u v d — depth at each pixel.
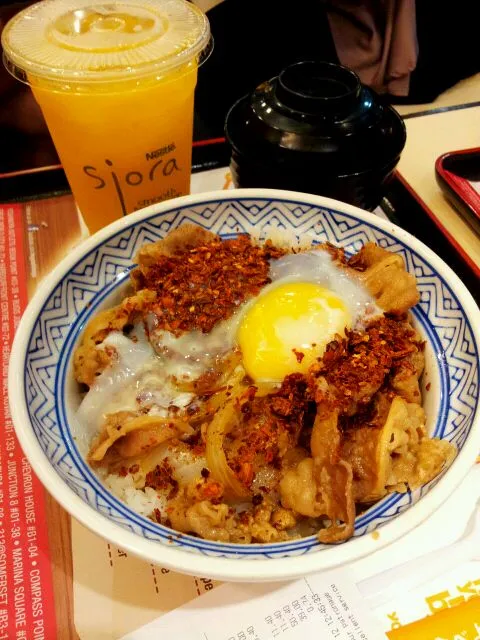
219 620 0.18
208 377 0.22
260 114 0.28
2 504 0.21
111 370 0.22
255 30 0.51
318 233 0.27
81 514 0.16
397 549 0.19
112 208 0.29
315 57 0.51
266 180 0.28
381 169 0.27
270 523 0.19
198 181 0.34
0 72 0.48
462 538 0.20
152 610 0.18
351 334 0.22
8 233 0.31
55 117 0.25
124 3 0.27
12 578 0.19
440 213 0.33
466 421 0.19
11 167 0.42
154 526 0.18
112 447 0.21
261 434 0.20
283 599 0.18
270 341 0.22
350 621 0.18
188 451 0.21
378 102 0.29
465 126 0.39
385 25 0.50
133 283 0.25
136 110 0.25
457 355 0.21
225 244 0.26
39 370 0.21
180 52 0.24
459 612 0.18
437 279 0.23
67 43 0.24
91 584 0.19
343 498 0.18
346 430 0.20
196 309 0.23
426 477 0.18
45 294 0.22
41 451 0.18
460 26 0.54
